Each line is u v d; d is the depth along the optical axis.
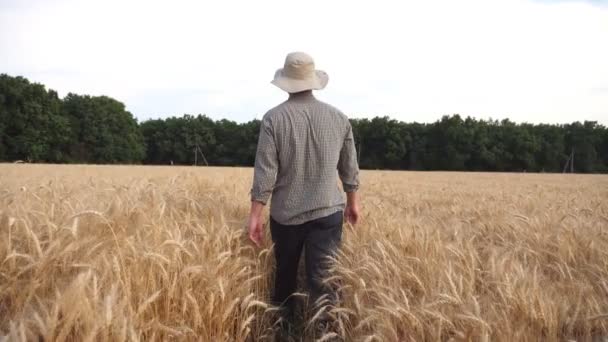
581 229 4.79
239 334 2.78
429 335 2.59
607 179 30.77
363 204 6.44
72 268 2.82
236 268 3.22
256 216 3.42
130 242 2.92
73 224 2.82
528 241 4.66
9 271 2.71
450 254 3.72
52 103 66.69
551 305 2.89
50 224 3.04
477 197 10.49
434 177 28.39
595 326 3.02
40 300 2.38
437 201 9.51
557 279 3.84
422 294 3.07
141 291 2.61
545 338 2.82
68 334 2.09
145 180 7.66
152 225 3.50
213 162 79.06
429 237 3.94
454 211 7.35
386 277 3.10
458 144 78.12
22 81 64.31
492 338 2.62
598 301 3.23
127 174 17.91
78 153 71.56
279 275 3.60
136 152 78.00
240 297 3.06
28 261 2.84
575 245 4.24
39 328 2.09
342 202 3.51
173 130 80.19
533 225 4.98
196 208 4.66
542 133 81.00
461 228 5.13
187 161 80.12
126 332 2.13
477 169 78.81
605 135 80.62
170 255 3.02
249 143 77.50
